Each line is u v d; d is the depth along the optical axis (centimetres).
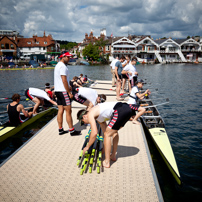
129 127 584
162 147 498
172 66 4994
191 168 484
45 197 294
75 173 354
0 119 833
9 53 6219
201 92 1504
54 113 871
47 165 379
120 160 398
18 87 1788
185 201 370
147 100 944
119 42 6300
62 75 466
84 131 552
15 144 587
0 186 318
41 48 6581
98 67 4800
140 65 5469
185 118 871
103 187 316
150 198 292
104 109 348
